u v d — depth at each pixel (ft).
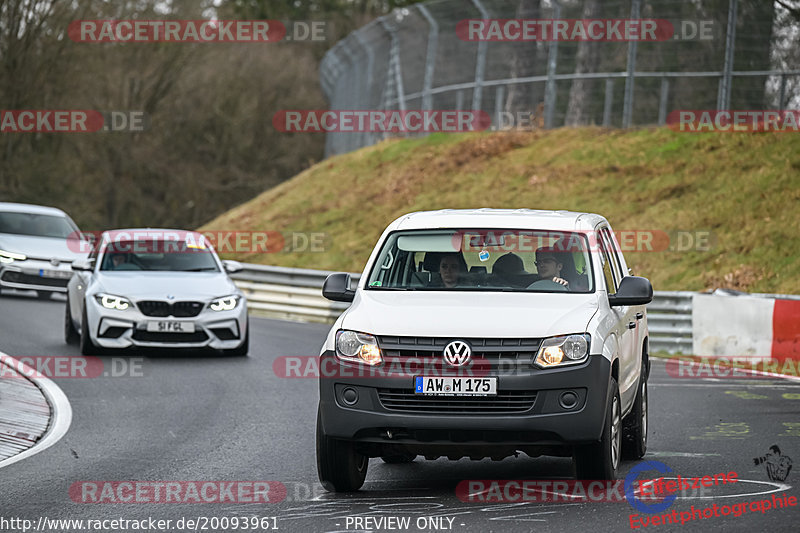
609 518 81.46
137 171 634.02
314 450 114.01
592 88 386.93
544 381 88.12
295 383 165.07
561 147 367.45
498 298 96.37
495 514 83.56
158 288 186.29
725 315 209.15
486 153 380.37
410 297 97.09
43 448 114.83
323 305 283.38
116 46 611.88
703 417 136.46
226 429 126.82
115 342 182.91
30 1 560.20
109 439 120.16
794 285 259.19
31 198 590.55
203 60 636.89
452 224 105.81
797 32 340.18
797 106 333.21
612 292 104.58
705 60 361.71
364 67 457.27
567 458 111.45
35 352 188.14
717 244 286.25
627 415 107.96
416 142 414.62
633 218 312.91
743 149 327.06
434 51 410.11
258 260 366.43
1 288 272.51
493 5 392.68
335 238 366.63
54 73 580.71
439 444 89.35
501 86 390.83
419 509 85.87
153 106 630.74
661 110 358.84
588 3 374.43
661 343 218.79
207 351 201.26
